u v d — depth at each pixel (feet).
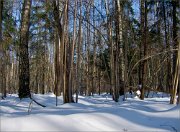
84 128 17.34
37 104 44.96
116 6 56.29
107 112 21.61
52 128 16.55
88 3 50.44
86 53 100.89
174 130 19.42
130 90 76.95
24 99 49.14
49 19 65.51
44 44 109.50
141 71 67.51
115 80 50.75
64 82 42.57
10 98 52.42
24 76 51.42
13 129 15.89
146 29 63.77
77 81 44.70
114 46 59.62
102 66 92.79
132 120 20.61
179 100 30.63
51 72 140.36
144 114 22.41
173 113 22.49
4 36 76.33
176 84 32.89
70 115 19.24
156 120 21.40
